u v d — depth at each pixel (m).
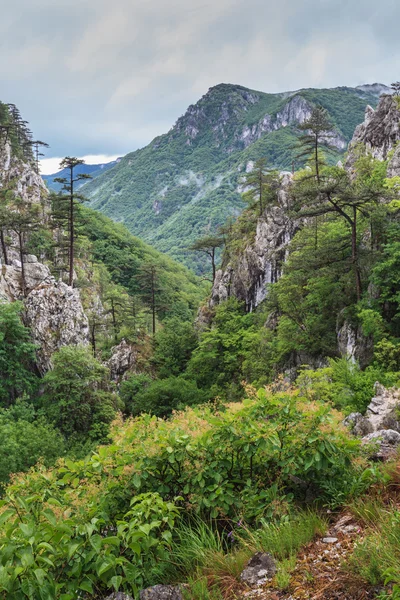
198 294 133.88
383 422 10.47
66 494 4.68
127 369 56.06
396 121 49.12
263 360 42.88
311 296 35.75
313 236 43.44
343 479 5.08
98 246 132.38
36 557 3.25
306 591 3.41
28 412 35.16
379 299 27.83
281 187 62.47
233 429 4.96
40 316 47.31
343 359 25.92
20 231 56.81
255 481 5.19
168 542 4.05
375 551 3.48
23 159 106.19
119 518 4.68
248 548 4.24
